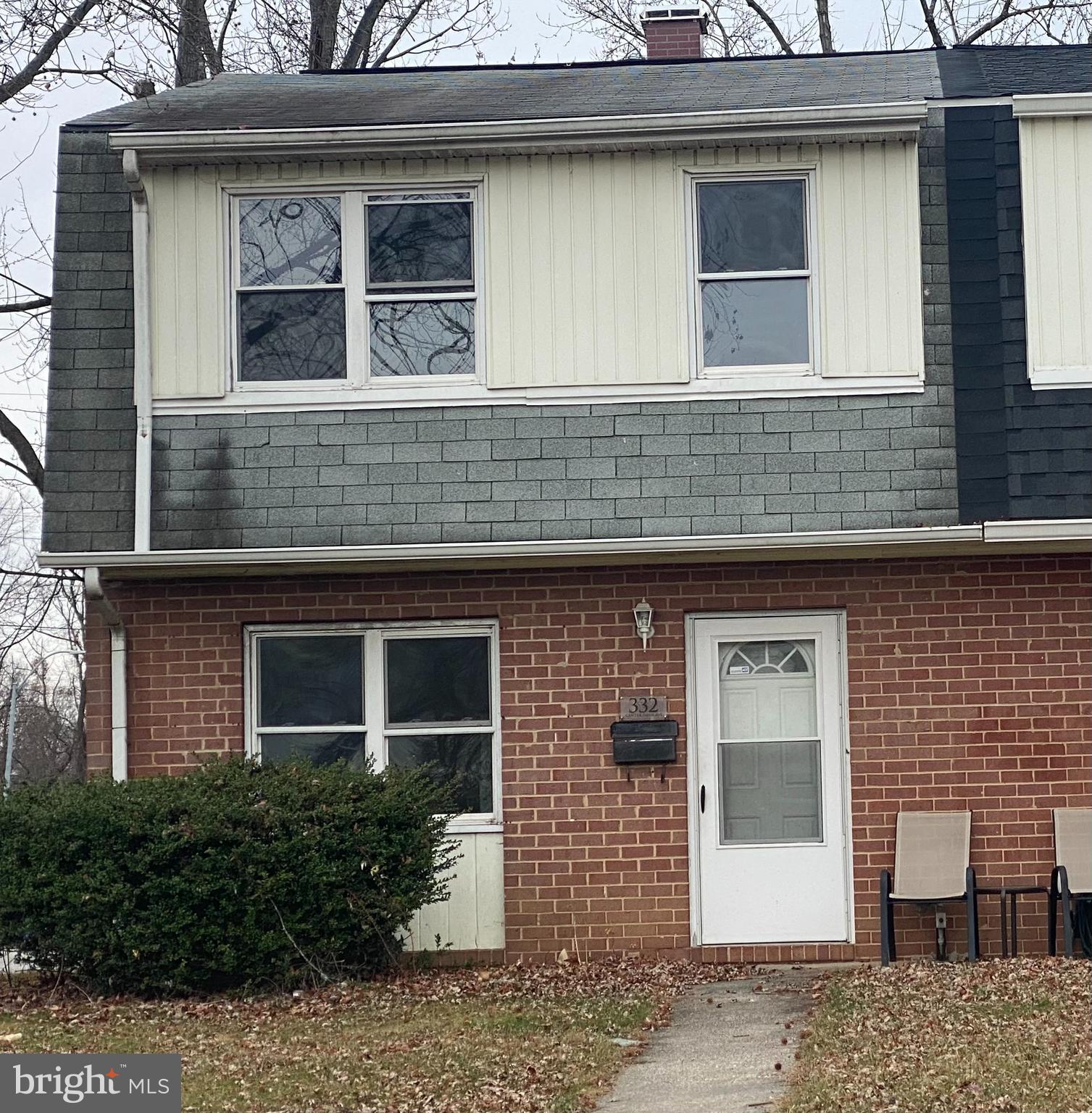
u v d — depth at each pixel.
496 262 12.27
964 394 11.95
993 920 11.96
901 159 12.21
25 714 34.12
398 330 12.34
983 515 11.68
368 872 11.00
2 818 10.99
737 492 11.92
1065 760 12.02
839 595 12.16
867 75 14.22
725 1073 8.55
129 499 12.10
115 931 10.76
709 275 12.23
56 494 12.11
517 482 12.04
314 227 12.44
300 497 12.09
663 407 12.09
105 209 12.64
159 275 12.35
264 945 10.80
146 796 11.01
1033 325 12.02
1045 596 12.12
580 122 12.05
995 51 15.07
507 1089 8.26
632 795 12.15
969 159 12.44
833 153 12.23
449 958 12.07
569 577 12.26
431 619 12.30
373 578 12.31
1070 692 12.05
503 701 12.20
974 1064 8.20
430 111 12.92
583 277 12.23
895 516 11.80
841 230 12.16
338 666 12.41
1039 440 11.81
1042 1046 8.52
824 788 12.15
